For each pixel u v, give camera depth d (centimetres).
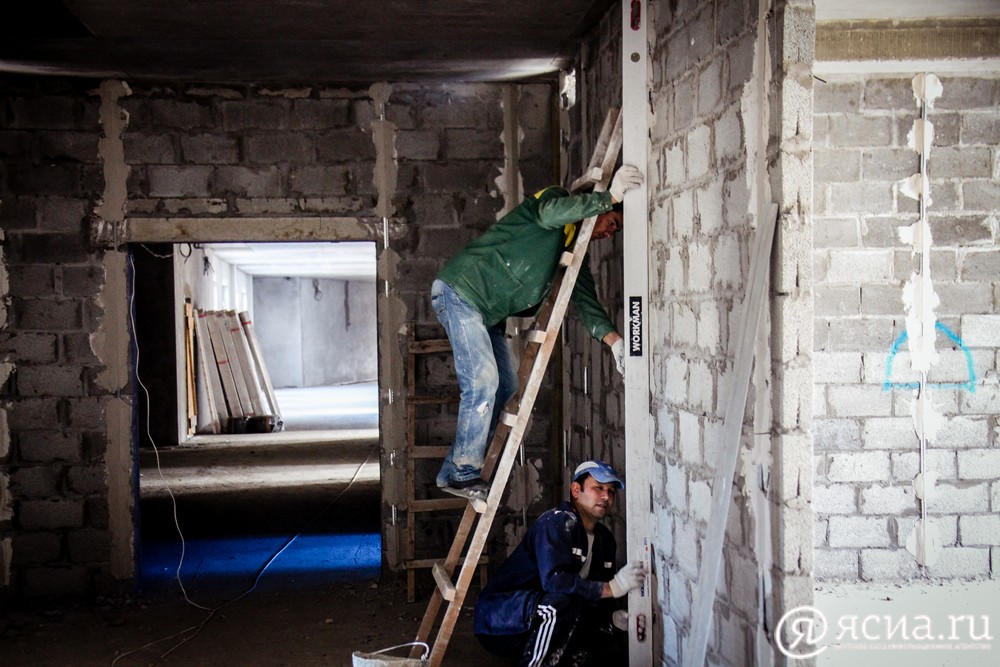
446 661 402
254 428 1244
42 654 418
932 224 456
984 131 453
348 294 2319
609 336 376
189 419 1204
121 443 515
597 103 448
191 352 1209
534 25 439
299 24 427
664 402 351
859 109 452
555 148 534
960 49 439
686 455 326
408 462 505
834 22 438
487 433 374
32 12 406
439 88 532
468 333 371
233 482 865
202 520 708
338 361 2275
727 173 288
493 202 536
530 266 372
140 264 1087
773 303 257
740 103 279
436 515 535
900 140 453
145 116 515
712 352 301
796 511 254
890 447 459
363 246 1392
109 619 470
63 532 513
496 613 361
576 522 356
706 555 282
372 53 473
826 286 457
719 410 295
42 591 511
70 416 513
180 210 518
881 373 458
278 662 404
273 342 2077
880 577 461
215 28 430
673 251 339
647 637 361
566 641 347
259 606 488
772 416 259
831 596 438
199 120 519
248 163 522
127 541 515
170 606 491
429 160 532
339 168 527
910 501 460
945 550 461
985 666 346
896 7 418
